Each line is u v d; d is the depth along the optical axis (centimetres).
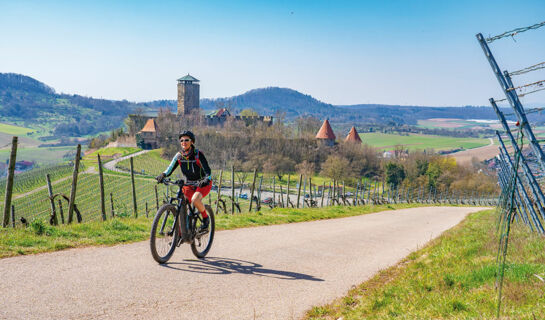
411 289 621
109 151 16862
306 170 13525
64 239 737
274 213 1858
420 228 1708
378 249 1031
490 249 902
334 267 762
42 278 514
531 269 633
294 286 605
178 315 446
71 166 13612
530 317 432
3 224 809
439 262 830
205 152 15125
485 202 7000
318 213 2058
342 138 19075
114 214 1370
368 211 2712
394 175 13225
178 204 654
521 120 670
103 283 518
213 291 536
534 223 1162
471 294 564
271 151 15288
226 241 926
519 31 546
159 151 16838
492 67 666
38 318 398
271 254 821
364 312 514
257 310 490
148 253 701
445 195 8538
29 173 13575
